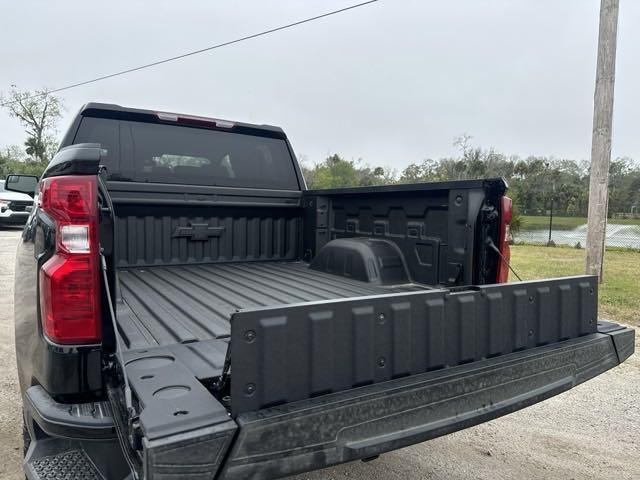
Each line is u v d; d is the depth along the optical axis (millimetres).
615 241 18188
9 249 11914
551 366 2141
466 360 1918
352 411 1529
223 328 2170
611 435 3299
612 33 7934
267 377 1406
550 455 3004
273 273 3600
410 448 3066
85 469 1715
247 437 1310
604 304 6902
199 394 1418
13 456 2859
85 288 1601
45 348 1610
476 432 3324
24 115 42656
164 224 3699
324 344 1525
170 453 1189
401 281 3189
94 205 1612
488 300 1977
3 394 3736
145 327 2176
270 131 4152
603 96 8031
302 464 1415
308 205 4133
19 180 3223
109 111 3438
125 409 1458
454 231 2707
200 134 3875
